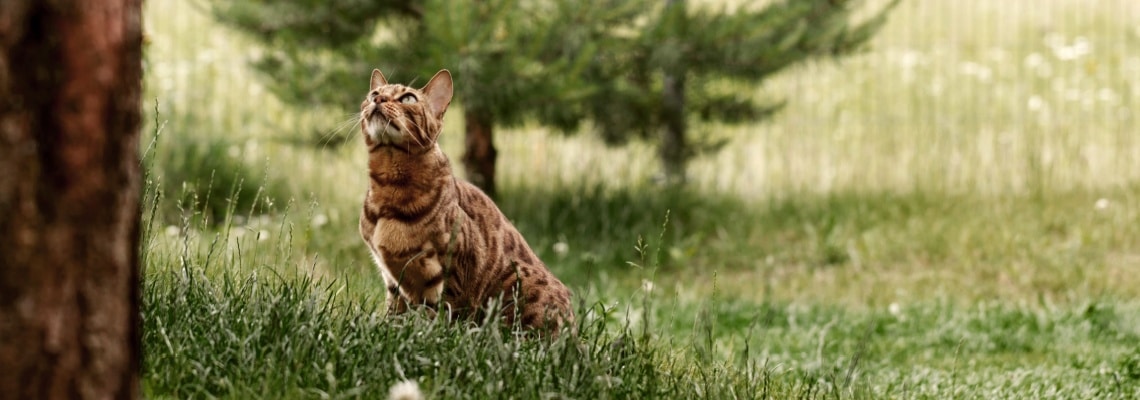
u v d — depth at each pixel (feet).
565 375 13.84
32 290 8.87
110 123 9.16
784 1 32.65
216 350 13.50
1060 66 53.67
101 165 9.14
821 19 32.24
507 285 18.58
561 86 28.68
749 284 30.60
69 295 9.07
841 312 26.99
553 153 36.99
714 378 15.21
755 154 41.37
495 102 29.40
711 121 35.55
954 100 47.75
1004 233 32.99
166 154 33.83
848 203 35.99
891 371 22.04
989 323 25.67
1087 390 20.03
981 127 42.34
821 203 36.04
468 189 19.20
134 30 9.41
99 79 9.02
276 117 40.83
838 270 31.60
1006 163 38.19
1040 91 48.57
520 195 34.65
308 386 12.88
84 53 8.91
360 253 29.55
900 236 33.14
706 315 17.90
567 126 32.86
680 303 27.25
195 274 15.72
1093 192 36.52
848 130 43.16
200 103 41.50
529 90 28.66
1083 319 25.82
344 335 14.23
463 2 27.61
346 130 33.53
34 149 8.76
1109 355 22.81
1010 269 30.55
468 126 33.14
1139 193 35.91
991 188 36.70
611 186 35.65
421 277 17.60
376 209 17.76
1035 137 40.29
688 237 33.76
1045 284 29.66
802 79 51.83
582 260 31.42
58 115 8.85
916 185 36.52
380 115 16.97
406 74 29.81
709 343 16.25
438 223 17.51
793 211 35.65
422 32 31.73
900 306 27.78
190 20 51.34
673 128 34.78
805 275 31.35
